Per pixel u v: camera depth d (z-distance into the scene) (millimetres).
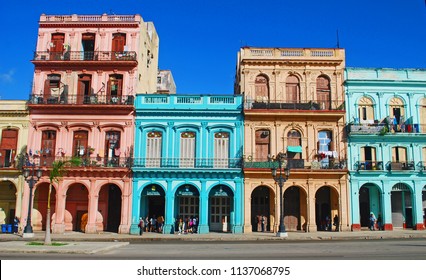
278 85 39188
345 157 37719
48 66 39375
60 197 36844
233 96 38625
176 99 38688
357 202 37156
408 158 38188
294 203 38031
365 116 38969
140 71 40656
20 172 37531
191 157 37875
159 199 38938
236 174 37031
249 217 36469
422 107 39281
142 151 37844
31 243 23219
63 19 40344
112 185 38281
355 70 39594
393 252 17656
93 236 32656
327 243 24281
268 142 38125
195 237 30922
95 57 39156
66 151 37875
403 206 38219
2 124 38562
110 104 37750
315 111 37781
